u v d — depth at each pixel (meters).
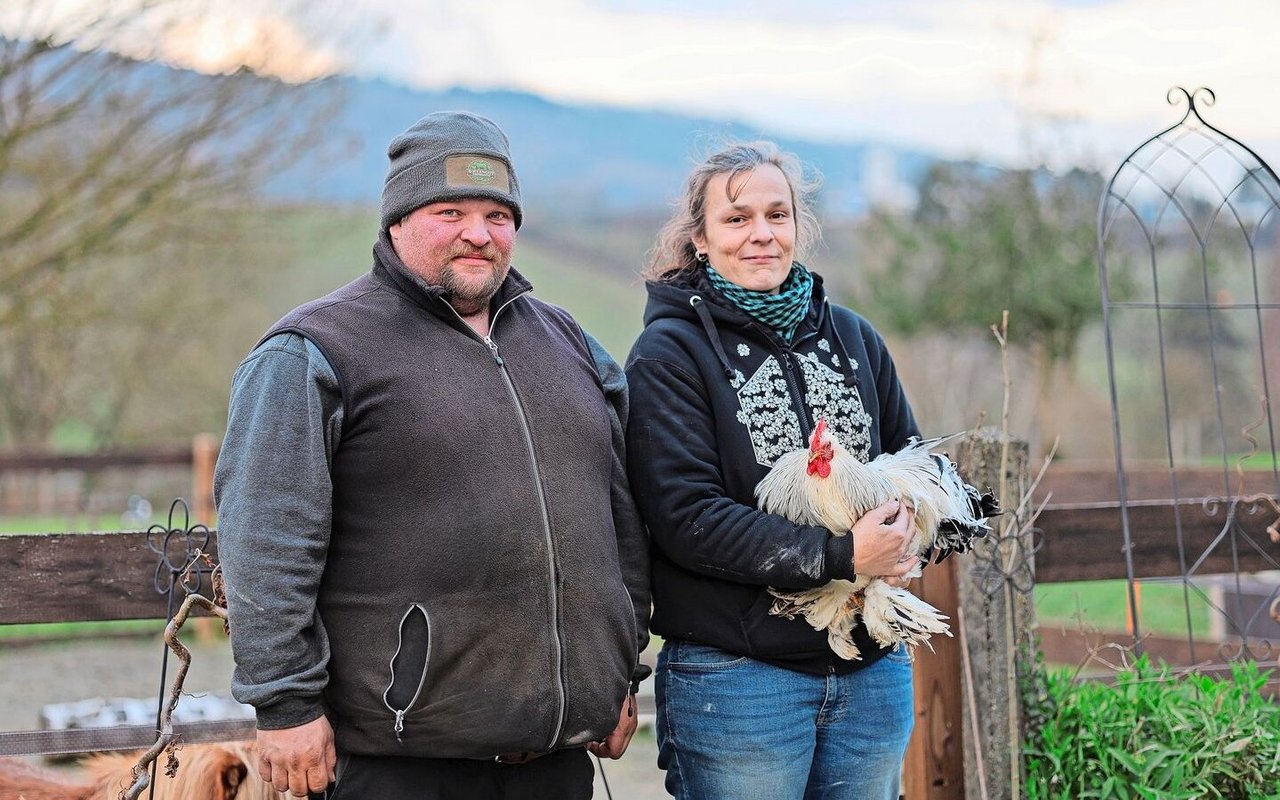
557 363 2.41
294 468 2.11
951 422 12.50
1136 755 3.20
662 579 2.59
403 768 2.20
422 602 2.14
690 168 2.74
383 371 2.19
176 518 11.63
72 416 14.00
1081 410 12.75
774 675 2.47
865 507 2.38
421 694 2.13
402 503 2.18
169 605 2.73
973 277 11.66
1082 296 11.20
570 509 2.27
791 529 2.36
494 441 2.22
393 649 2.14
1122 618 6.98
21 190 9.07
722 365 2.54
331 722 2.22
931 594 3.21
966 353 12.78
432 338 2.27
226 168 9.41
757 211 2.56
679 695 2.56
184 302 12.41
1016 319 11.56
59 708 4.12
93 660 7.04
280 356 2.16
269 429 2.12
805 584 2.34
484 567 2.16
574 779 2.38
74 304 10.49
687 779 2.58
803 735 2.49
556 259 32.41
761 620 2.46
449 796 2.23
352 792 2.21
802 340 2.64
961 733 3.22
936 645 3.20
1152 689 3.47
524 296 2.54
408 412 2.18
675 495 2.45
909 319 12.13
